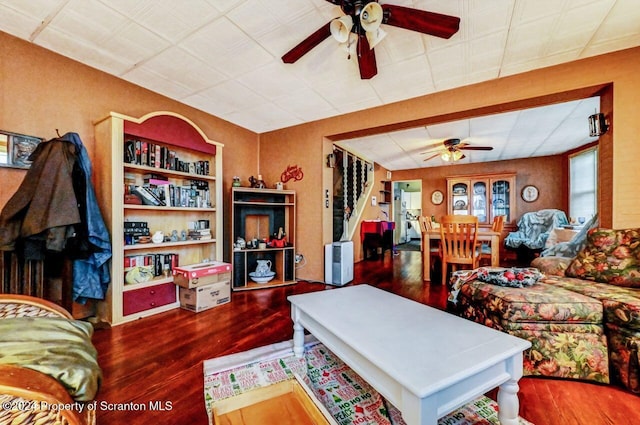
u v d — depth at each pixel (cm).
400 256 611
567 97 247
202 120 343
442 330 119
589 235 212
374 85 276
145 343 191
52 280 202
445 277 353
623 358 143
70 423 69
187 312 254
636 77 210
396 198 862
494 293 175
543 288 176
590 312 152
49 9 175
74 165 198
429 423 80
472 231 369
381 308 150
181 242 277
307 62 236
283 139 406
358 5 151
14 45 199
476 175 631
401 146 506
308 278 379
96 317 234
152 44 212
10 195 197
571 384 148
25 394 65
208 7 175
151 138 253
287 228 381
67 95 226
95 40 207
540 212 534
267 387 99
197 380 149
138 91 276
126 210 255
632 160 210
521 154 566
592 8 172
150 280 252
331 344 132
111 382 146
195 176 294
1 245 169
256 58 232
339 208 509
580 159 505
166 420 120
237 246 336
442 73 252
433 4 171
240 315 246
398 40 204
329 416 92
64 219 177
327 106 329
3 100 194
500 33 197
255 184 373
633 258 180
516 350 101
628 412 126
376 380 101
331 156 386
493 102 263
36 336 90
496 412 128
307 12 179
